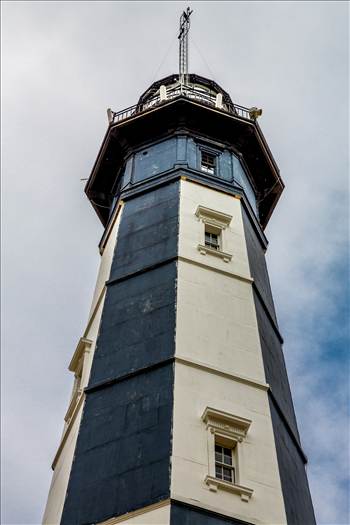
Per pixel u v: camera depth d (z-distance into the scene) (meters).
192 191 36.94
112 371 27.22
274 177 44.22
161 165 39.53
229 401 25.70
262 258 37.28
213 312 29.45
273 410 26.84
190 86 48.47
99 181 44.16
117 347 28.22
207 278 31.12
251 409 25.86
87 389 26.91
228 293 30.94
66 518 22.22
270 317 33.09
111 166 43.84
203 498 21.70
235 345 28.34
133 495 21.98
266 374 28.02
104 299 31.17
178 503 21.22
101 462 23.72
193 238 33.22
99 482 23.02
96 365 27.84
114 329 29.19
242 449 24.03
